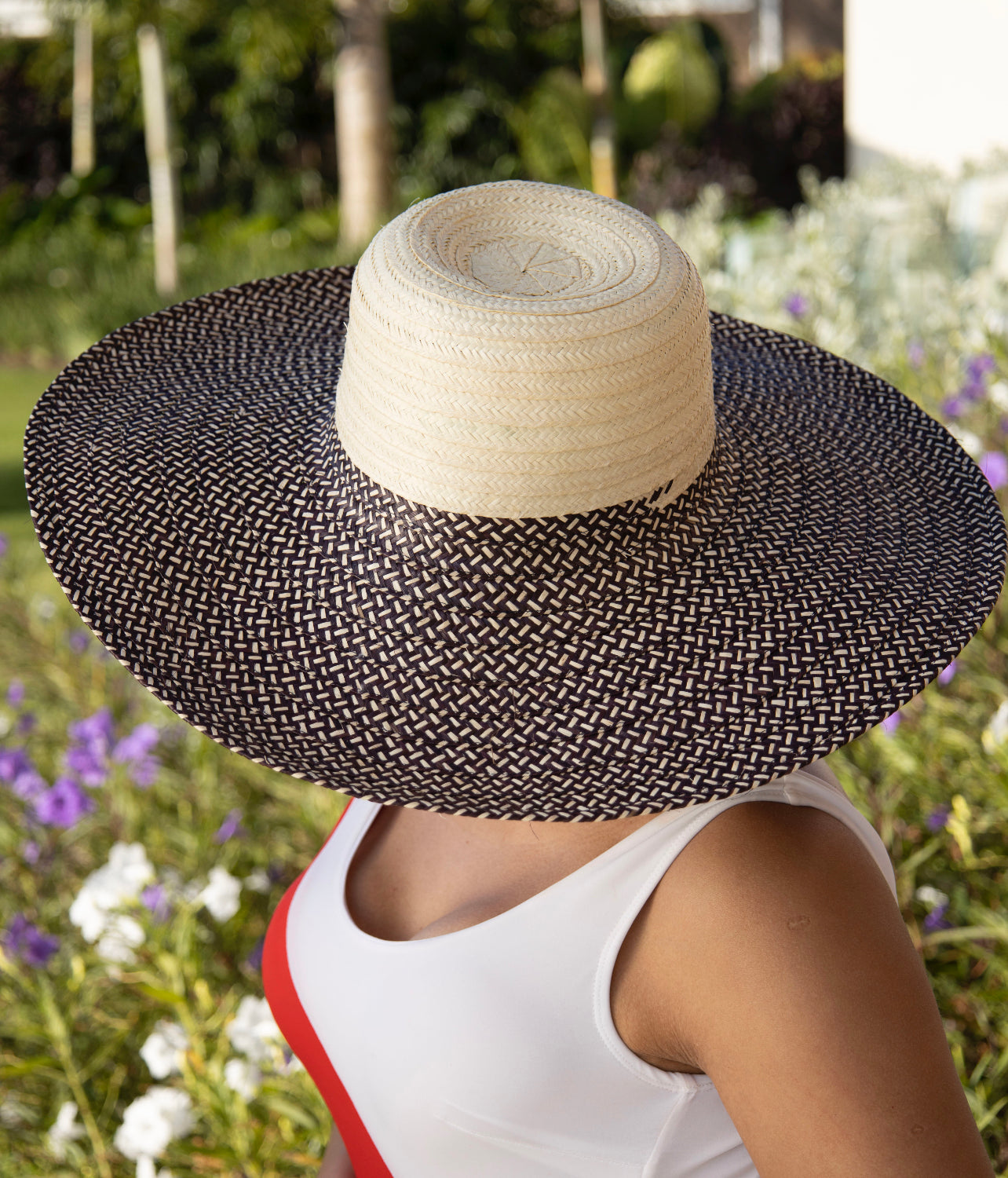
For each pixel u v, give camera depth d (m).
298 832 2.66
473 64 16.55
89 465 1.14
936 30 8.27
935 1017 0.80
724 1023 0.82
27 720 3.12
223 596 1.02
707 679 0.92
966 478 1.14
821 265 4.13
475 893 1.03
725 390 1.23
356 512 1.01
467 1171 0.98
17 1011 2.15
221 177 17.50
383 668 0.96
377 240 1.02
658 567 0.96
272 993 1.19
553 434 0.93
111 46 13.27
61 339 11.34
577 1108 0.93
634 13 17.25
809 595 0.96
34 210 16.33
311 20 10.77
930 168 6.57
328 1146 1.31
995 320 3.21
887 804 1.96
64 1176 2.01
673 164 14.67
